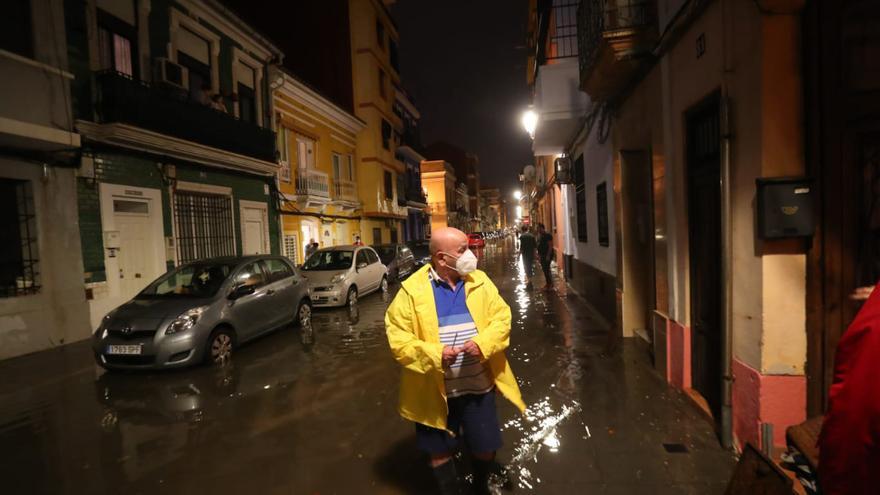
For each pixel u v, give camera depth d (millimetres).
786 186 2766
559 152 13211
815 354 2842
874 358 1307
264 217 15195
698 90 3742
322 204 18891
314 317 10188
